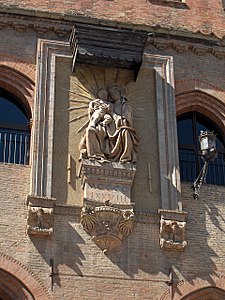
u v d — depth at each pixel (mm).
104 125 24828
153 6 29469
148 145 25422
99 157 24188
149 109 26172
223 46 28469
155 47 27828
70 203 23656
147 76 26875
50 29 27188
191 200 24891
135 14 29062
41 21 27250
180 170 26000
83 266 22641
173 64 27406
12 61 26266
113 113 25359
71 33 26703
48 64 26203
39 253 22641
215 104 27312
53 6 28438
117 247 23156
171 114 26078
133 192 24297
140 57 26000
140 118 25922
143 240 23469
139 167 24891
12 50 26500
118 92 25922
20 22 27047
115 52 25859
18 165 24422
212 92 27391
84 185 23891
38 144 24453
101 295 22297
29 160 24922
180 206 24203
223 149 26812
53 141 24734
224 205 25047
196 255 23672
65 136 24938
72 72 26250
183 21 29391
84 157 24250
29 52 26609
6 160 25016
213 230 24375
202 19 29609
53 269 22406
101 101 25500
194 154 26516
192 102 27188
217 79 27766
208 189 25281
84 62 25938
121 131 24828
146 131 25703
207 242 24047
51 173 24031
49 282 22219
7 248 22641
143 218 23812
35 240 22859
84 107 25625
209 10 29969
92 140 24453
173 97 26516
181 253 23562
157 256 23297
